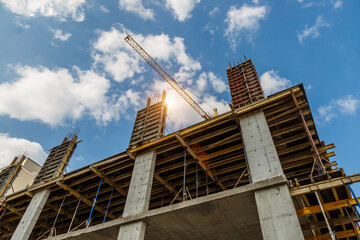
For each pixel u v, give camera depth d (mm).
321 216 15398
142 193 19344
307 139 20609
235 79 44312
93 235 18938
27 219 24656
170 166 23734
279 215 13062
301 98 19359
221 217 16359
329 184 13234
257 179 15227
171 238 18797
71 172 26250
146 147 23109
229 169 23578
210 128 21750
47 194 27016
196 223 17078
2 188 46375
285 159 20938
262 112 19391
